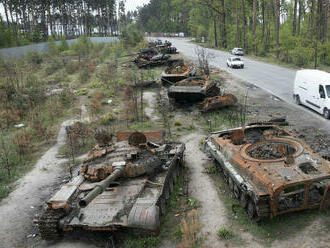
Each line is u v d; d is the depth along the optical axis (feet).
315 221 26.94
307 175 26.22
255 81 90.38
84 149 51.39
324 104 55.21
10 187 39.91
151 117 65.10
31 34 231.71
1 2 222.89
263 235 25.91
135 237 26.91
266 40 165.58
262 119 56.54
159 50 149.48
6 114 70.59
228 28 204.74
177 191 34.50
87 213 26.48
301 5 165.78
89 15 340.39
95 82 100.37
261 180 26.68
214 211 30.17
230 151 33.17
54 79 110.83
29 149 52.11
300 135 47.06
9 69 111.04
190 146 47.78
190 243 25.00
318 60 119.96
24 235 29.43
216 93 70.13
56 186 39.24
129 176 30.68
